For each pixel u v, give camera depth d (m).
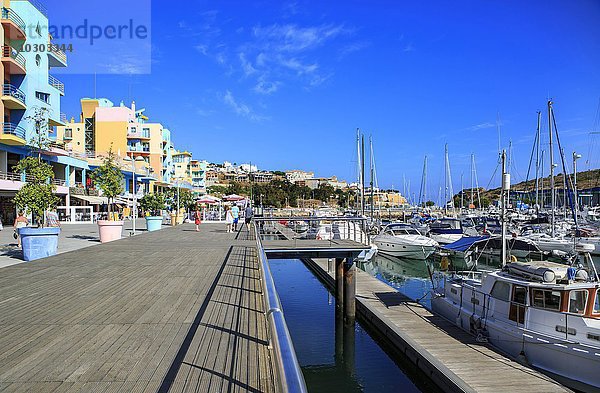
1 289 9.02
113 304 7.69
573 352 10.04
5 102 34.22
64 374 4.59
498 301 12.33
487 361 10.93
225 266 12.06
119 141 67.75
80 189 45.50
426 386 10.95
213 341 5.62
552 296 10.95
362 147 48.31
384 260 33.16
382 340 14.48
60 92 41.75
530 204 60.69
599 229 37.00
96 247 17.05
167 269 11.54
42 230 14.20
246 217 27.94
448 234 36.72
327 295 22.42
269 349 5.30
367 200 107.31
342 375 12.19
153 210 49.12
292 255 17.27
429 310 16.02
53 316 6.89
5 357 5.10
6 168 35.28
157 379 4.44
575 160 39.09
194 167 121.81
